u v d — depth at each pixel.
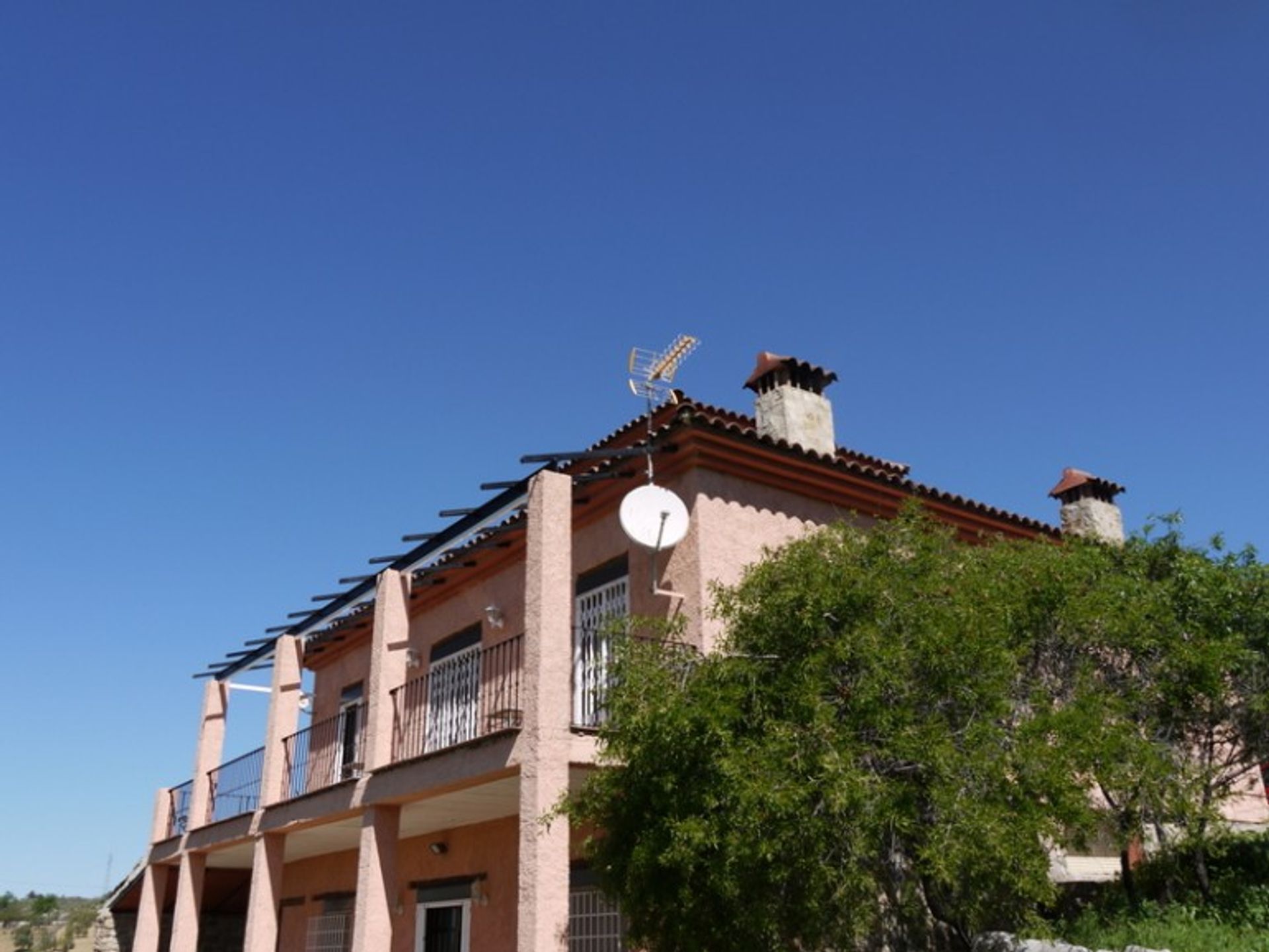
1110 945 8.62
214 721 18.14
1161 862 10.50
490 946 13.28
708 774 7.71
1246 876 10.18
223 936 22.06
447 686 15.10
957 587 8.62
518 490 11.27
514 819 13.38
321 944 18.14
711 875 7.61
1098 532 15.91
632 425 12.59
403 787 11.59
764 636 8.37
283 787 14.94
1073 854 11.88
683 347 12.65
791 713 7.73
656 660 8.70
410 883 15.33
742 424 12.75
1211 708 10.07
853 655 7.80
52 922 58.31
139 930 19.11
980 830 7.11
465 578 15.38
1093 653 9.69
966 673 7.87
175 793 19.19
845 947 8.18
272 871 14.67
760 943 7.84
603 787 8.75
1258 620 10.10
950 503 13.20
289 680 15.50
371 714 12.65
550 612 10.01
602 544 12.71
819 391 13.91
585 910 11.84
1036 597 9.33
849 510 12.62
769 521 11.79
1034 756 7.57
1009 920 8.95
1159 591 10.16
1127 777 8.46
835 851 7.49
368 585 13.79
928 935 10.13
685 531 10.87
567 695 9.80
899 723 7.59
